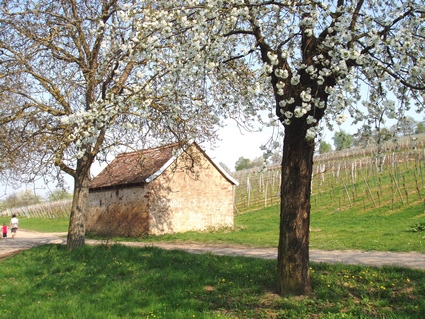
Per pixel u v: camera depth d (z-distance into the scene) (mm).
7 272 11938
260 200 39781
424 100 7645
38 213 62094
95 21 11867
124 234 24156
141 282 9281
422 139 39812
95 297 8414
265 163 7363
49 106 13742
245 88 9938
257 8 8016
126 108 9250
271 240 18594
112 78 11914
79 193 15031
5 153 13578
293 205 7590
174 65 8406
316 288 7727
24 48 12836
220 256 12258
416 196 28078
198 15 7418
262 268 9742
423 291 7195
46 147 12789
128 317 7039
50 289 9438
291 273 7523
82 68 12125
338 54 7059
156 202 23344
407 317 6043
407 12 7098
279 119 7738
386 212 26000
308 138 6910
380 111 7289
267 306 7145
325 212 29406
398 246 14055
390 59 7895
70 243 14727
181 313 6992
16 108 13570
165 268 10555
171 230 23812
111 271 10680
